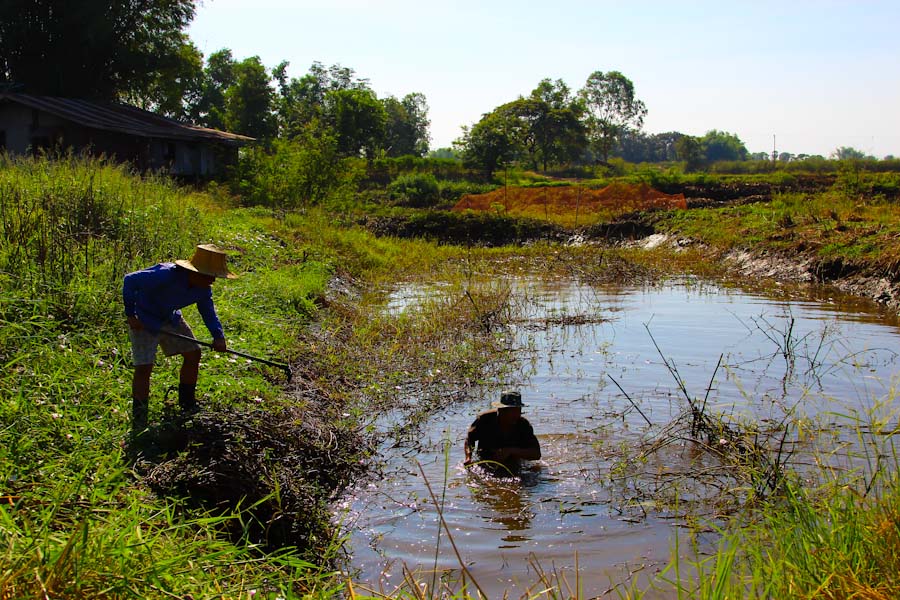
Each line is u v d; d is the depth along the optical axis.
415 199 45.59
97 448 5.43
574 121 99.12
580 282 20.08
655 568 5.13
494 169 61.44
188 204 14.96
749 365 10.48
